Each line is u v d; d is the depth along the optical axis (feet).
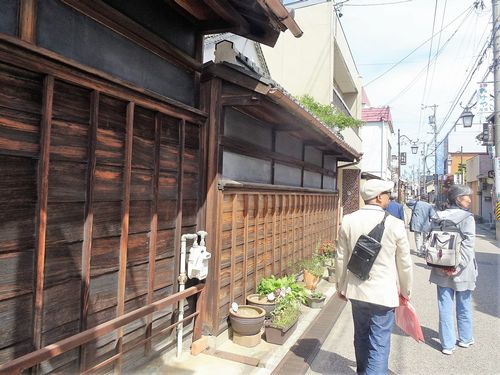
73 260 8.66
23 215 7.54
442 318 15.16
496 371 13.52
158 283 11.90
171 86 12.55
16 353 7.40
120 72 10.18
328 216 34.99
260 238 18.58
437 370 13.57
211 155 14.14
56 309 8.26
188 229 13.65
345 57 51.29
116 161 9.90
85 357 9.14
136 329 11.10
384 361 10.96
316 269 23.61
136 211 10.84
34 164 7.75
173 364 12.57
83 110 8.86
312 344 15.16
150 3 11.38
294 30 12.92
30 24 7.58
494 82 46.96
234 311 15.16
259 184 17.72
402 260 11.08
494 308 21.45
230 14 12.40
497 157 48.34
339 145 26.48
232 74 13.50
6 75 7.16
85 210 8.92
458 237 14.84
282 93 13.80
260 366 12.90
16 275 7.39
